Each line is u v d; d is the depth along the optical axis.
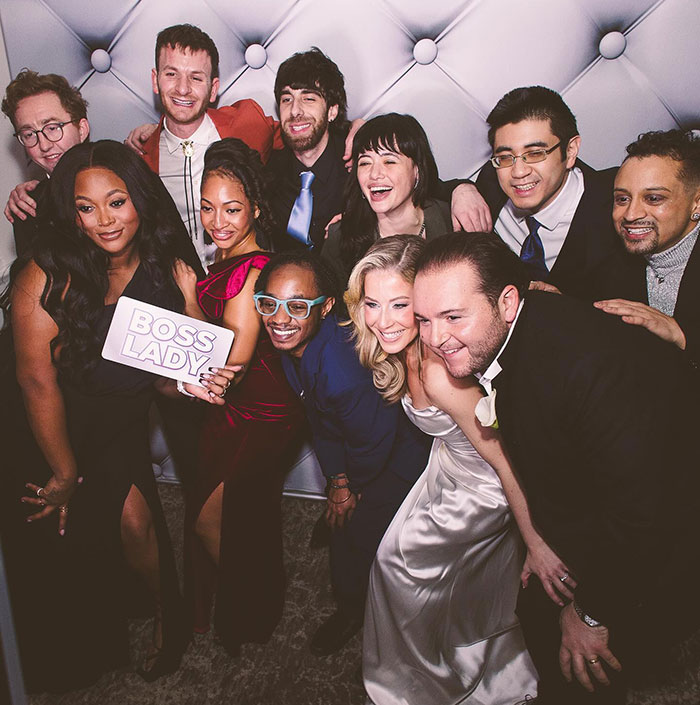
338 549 1.50
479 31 1.32
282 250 1.48
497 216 1.40
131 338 1.42
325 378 1.28
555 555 1.21
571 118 1.26
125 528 1.44
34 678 1.46
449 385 1.12
